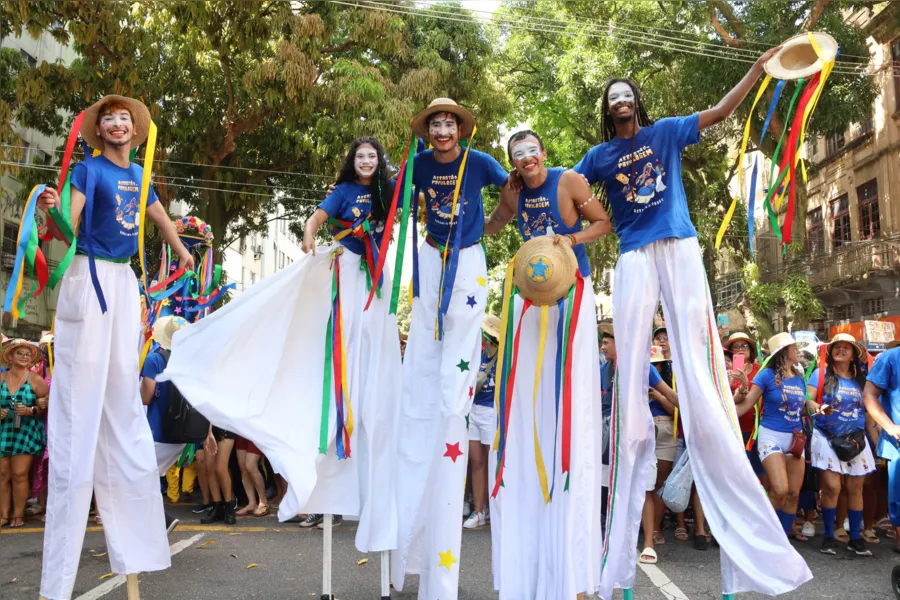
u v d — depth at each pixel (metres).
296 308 4.01
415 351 3.85
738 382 6.12
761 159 16.66
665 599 4.28
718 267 22.36
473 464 6.62
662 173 3.57
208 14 12.53
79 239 3.59
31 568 4.76
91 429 3.50
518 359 3.71
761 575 3.19
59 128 15.18
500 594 3.59
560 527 3.47
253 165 16.27
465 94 14.69
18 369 6.58
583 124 17.97
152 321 5.48
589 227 3.57
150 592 4.21
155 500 3.66
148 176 3.74
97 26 12.20
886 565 5.32
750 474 3.27
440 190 3.84
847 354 5.84
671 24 15.21
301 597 4.13
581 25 16.03
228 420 3.69
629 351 3.49
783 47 3.49
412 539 3.71
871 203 18.44
